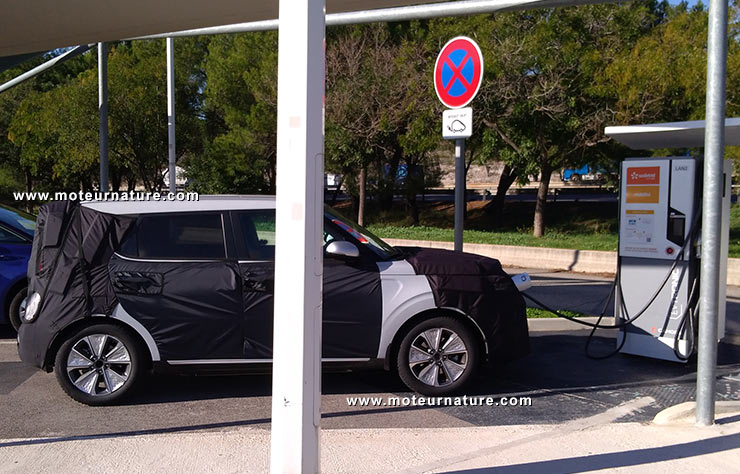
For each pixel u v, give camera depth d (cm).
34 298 577
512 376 669
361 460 433
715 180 463
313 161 325
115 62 2831
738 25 1509
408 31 2322
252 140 2645
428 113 1988
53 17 702
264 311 575
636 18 1708
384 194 3050
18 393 613
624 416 549
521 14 1764
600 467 414
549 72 1756
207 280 575
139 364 577
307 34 320
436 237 1888
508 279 613
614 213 2877
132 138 2930
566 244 1669
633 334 719
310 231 326
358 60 2222
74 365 572
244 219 598
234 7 664
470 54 675
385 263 598
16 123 3083
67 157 2980
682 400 593
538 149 2080
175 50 2966
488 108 1909
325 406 579
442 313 596
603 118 1809
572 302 1021
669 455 432
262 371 586
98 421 539
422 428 507
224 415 554
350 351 583
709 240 475
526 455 438
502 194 3084
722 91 457
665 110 1686
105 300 566
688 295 684
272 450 337
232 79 2709
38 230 602
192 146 3150
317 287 331
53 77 3753
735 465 415
